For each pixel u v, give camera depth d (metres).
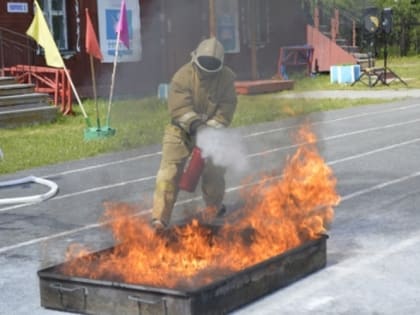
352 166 11.95
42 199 10.49
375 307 5.77
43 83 22.02
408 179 10.77
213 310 5.48
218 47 7.43
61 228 8.91
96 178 12.06
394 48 42.50
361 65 32.28
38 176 12.55
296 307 5.80
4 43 22.11
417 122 17.42
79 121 19.48
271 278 6.09
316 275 6.53
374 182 10.59
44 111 19.38
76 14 23.58
